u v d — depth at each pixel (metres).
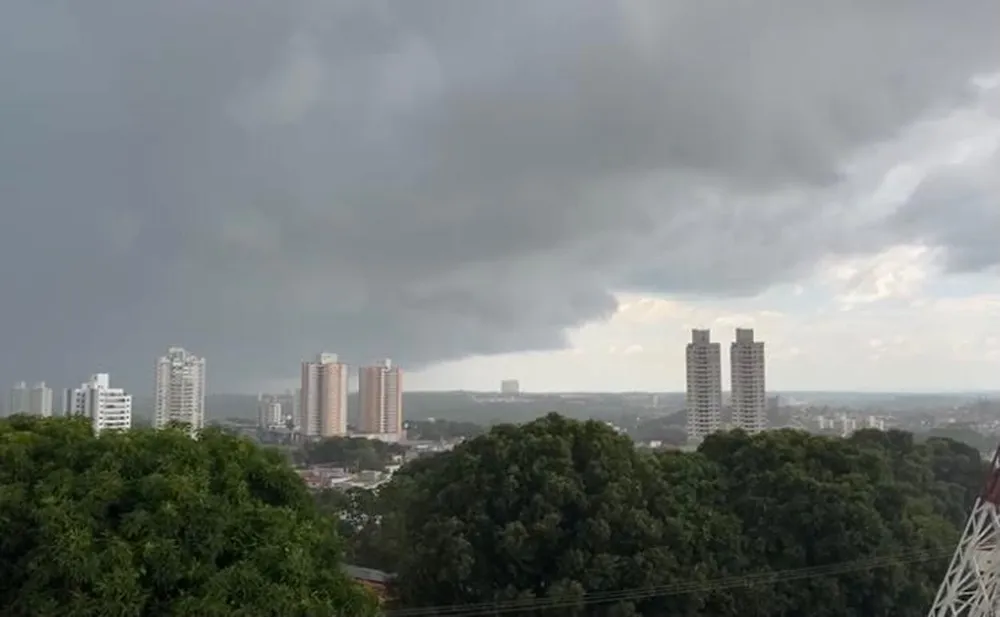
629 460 38.28
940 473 64.50
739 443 46.16
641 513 35.12
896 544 40.78
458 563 33.97
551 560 35.31
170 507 19.80
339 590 22.73
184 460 22.11
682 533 36.00
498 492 36.03
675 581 34.47
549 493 34.94
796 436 45.47
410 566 36.50
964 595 35.09
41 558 18.73
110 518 20.14
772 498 40.66
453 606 35.03
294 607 20.20
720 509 40.88
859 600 39.59
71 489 20.09
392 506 47.66
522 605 33.28
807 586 38.62
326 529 25.08
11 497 19.47
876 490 42.75
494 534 35.09
